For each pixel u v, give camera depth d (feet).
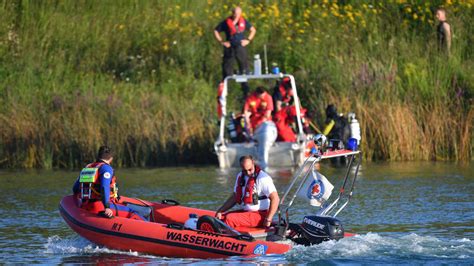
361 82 255.29
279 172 214.90
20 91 266.77
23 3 308.40
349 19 301.63
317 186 120.37
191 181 201.77
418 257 113.39
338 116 231.71
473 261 111.24
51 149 243.81
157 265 114.21
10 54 291.79
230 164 231.91
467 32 289.94
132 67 291.79
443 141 238.48
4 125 247.91
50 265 115.65
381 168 220.02
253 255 114.83
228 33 261.65
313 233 120.57
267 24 304.09
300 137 226.17
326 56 281.13
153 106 256.11
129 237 122.93
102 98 257.96
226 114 254.27
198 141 247.29
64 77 283.59
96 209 130.31
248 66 264.11
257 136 226.38
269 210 122.62
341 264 109.91
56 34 301.84
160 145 245.45
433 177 199.62
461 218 146.82
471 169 213.66
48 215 157.69
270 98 231.09
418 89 249.55
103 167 130.21
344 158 236.43
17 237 136.26
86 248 126.82
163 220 136.98
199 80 283.59
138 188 190.08
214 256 116.57
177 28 305.94
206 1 322.34
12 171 232.73
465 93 249.55
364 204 163.94
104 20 310.04
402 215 150.71
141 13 314.55
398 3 307.78
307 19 305.73
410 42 287.28
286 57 286.87
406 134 238.68
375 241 121.80
